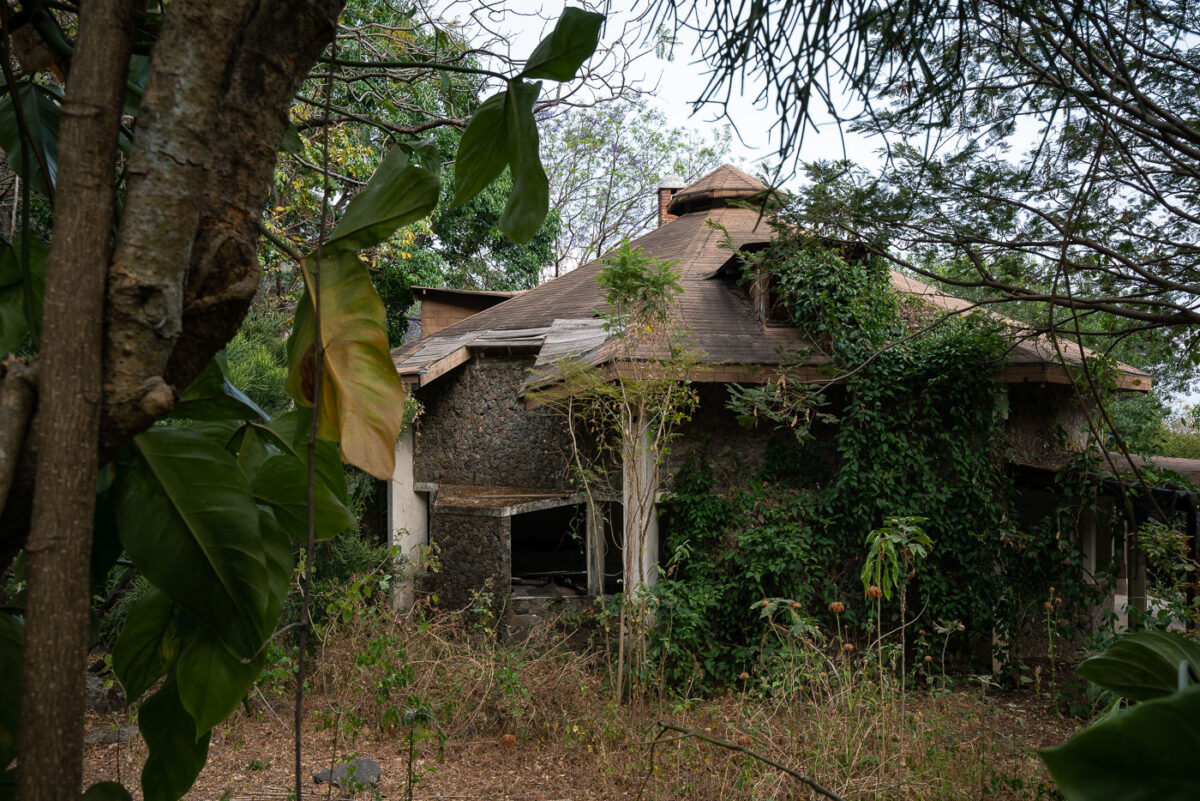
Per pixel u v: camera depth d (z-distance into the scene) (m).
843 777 6.01
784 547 9.46
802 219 7.33
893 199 6.82
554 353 10.65
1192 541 8.95
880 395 9.84
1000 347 9.53
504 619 10.38
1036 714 8.70
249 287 1.21
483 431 12.34
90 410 1.06
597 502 10.87
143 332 1.10
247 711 7.21
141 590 6.47
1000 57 4.75
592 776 6.54
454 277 21.86
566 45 1.62
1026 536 10.00
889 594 7.39
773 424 10.30
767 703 8.30
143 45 1.47
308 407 1.51
